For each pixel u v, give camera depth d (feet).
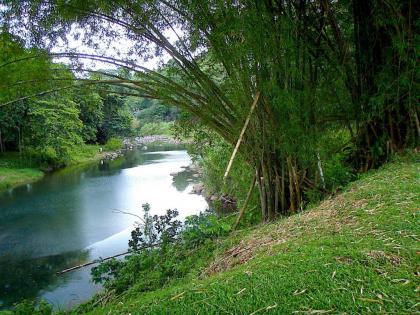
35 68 12.22
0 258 22.07
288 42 10.73
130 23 12.12
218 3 10.23
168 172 54.70
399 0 11.66
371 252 6.01
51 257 22.09
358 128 14.06
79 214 31.50
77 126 64.34
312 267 5.83
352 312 4.51
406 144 13.52
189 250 12.35
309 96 11.89
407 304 4.50
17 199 37.60
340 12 13.57
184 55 12.30
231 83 11.94
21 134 59.67
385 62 12.78
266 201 14.03
